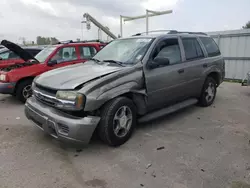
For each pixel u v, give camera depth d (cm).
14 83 563
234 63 948
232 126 422
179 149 331
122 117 338
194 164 291
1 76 569
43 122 316
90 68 369
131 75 345
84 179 261
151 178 262
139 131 396
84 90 290
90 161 300
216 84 568
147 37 419
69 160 302
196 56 484
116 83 322
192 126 421
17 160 301
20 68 579
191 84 466
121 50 418
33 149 332
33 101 353
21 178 261
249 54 897
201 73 488
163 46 408
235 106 556
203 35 540
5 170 277
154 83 378
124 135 347
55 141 359
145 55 374
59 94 297
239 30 907
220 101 606
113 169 281
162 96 402
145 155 314
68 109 293
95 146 341
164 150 329
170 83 410
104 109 317
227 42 953
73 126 286
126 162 297
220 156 311
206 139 365
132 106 352
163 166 287
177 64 426
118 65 373
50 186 248
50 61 618
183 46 453
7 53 889
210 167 285
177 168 283
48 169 280
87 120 295
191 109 527
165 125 425
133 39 434
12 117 480
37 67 592
